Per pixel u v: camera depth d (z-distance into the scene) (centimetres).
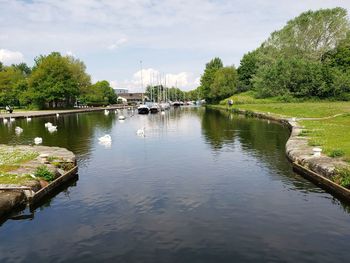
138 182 1471
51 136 3247
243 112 6388
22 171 1433
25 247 873
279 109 5541
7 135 3359
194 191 1321
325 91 7106
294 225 976
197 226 978
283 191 1309
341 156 1588
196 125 4197
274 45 8881
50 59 9244
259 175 1560
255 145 2442
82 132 3588
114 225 1000
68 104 10569
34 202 1192
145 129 3806
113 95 14538
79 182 1496
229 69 10856
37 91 8994
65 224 1017
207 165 1789
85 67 11275
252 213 1074
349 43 7750
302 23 8269
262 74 8056
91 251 841
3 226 1014
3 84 9981
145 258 798
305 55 8131
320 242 867
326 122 3353
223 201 1196
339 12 8056
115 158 2036
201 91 13312
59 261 798
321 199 1209
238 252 819
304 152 1781
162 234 929
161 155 2108
